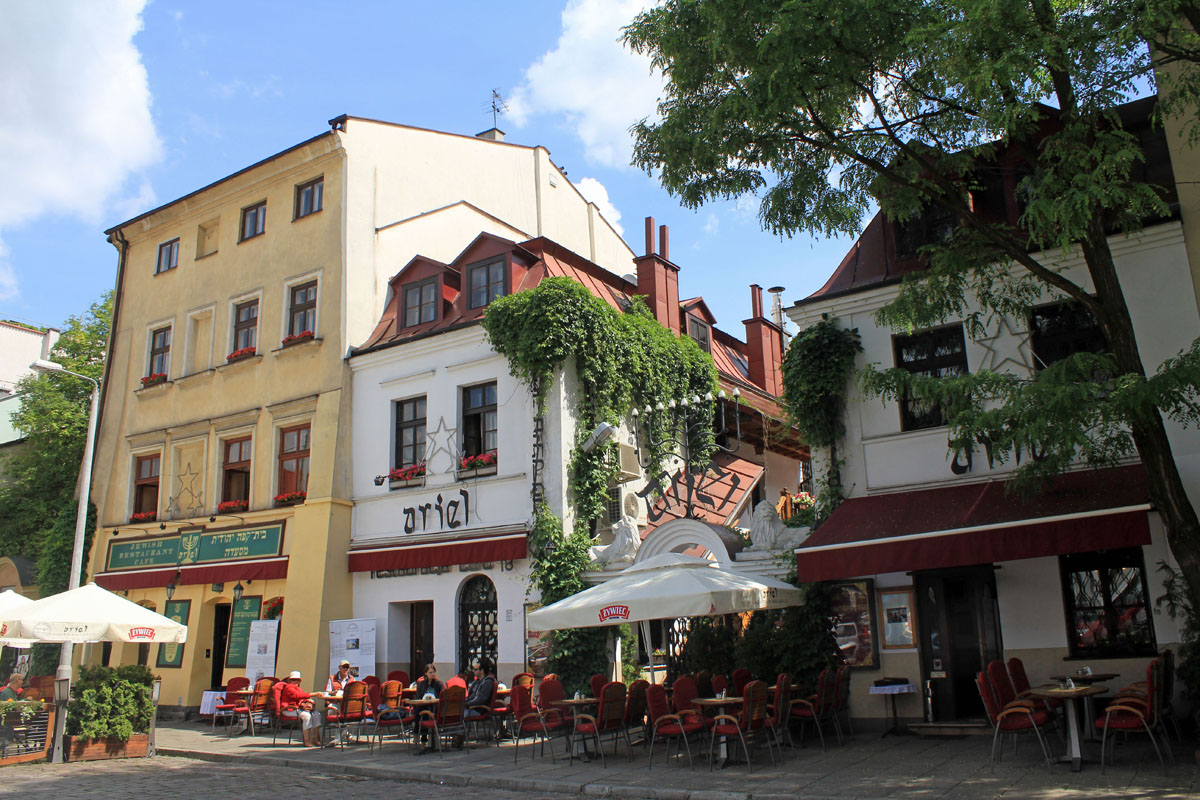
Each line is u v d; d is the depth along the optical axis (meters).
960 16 9.74
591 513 18.34
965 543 12.16
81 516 17.80
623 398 19.95
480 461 19.28
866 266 15.98
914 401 14.95
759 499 24.23
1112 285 9.98
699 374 22.50
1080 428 10.47
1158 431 9.69
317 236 23.03
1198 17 9.79
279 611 21.23
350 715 16.20
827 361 15.29
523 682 16.42
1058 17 9.55
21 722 15.63
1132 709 9.84
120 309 28.03
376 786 12.38
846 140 12.06
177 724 21.27
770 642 14.98
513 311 18.92
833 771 10.97
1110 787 9.02
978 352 14.41
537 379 18.70
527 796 11.22
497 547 18.27
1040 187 9.54
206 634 22.94
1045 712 10.98
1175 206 12.96
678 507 20.72
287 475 22.39
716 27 10.91
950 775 10.22
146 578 23.78
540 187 30.30
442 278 21.64
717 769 11.70
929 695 13.75
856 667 14.30
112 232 28.44
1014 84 9.47
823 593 14.65
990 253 11.20
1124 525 11.08
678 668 17.72
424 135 25.50
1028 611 13.13
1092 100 10.02
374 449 21.11
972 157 12.35
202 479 24.11
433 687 16.03
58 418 30.53
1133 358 9.77
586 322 19.14
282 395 22.73
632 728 16.23
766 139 11.66
